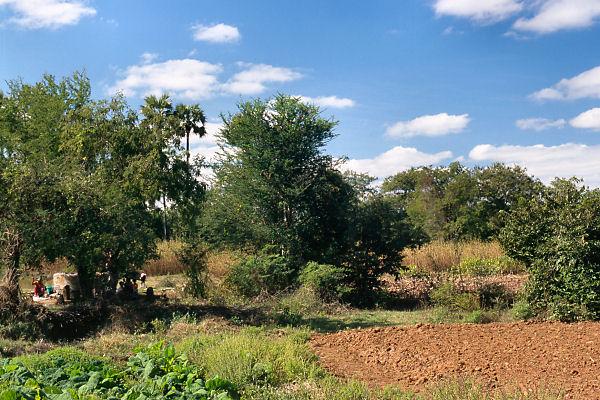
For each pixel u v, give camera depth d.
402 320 16.98
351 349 11.52
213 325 14.27
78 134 17.00
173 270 28.59
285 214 22.98
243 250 22.72
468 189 43.16
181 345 11.06
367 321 16.72
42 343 12.72
